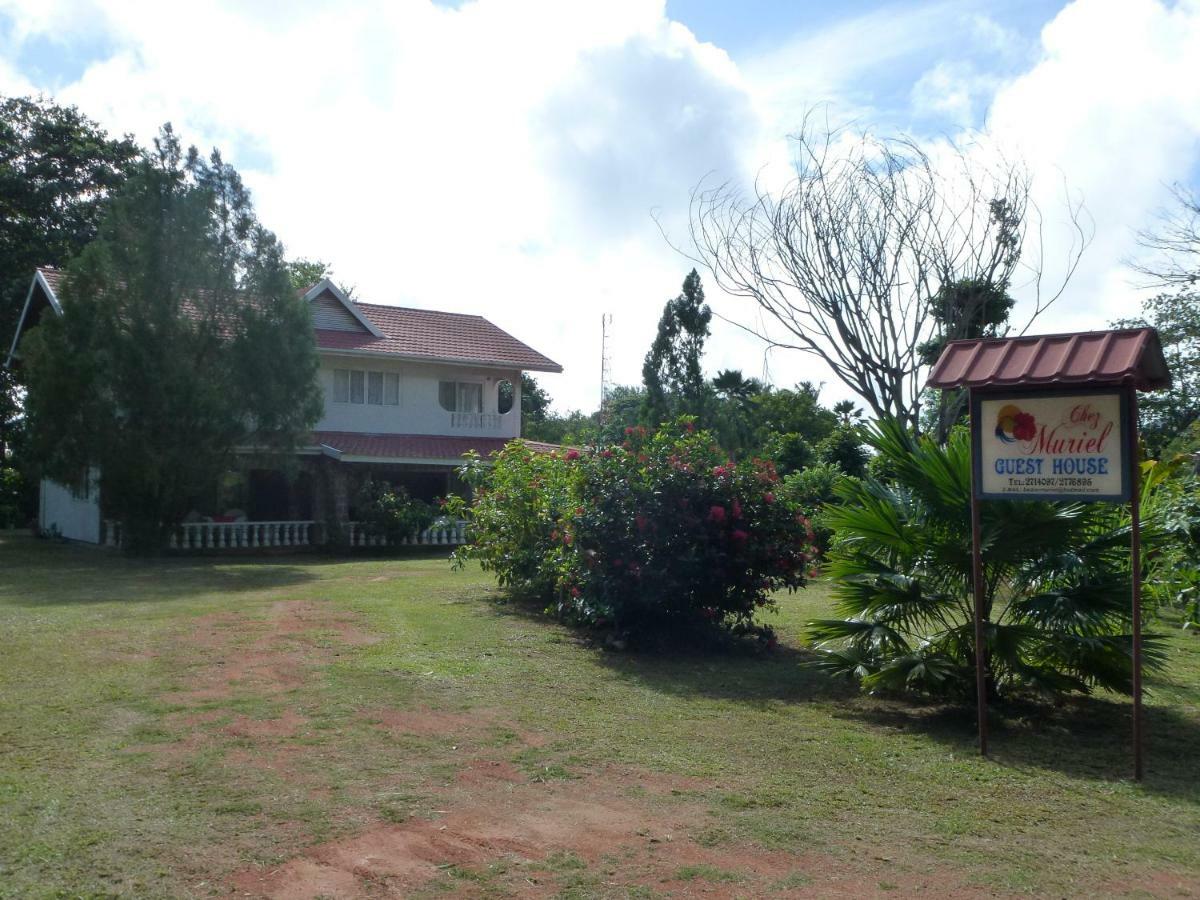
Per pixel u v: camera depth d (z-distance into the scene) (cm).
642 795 582
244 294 2098
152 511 2067
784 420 3978
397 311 3020
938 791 605
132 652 945
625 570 986
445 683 845
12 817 514
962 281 1834
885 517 814
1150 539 793
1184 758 683
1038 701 834
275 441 2119
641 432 1086
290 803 547
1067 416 643
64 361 1906
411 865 470
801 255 1889
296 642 1007
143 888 435
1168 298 2561
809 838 520
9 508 3422
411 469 2700
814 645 882
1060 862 495
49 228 3250
